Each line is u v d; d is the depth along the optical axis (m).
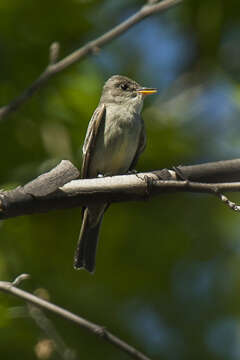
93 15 12.19
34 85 8.30
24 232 11.61
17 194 6.96
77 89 11.40
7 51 11.55
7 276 10.99
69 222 11.72
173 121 11.96
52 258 11.64
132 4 13.15
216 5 13.21
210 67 13.20
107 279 11.90
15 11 11.61
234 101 12.27
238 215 12.35
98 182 7.12
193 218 12.29
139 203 12.02
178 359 11.73
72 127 11.23
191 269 12.27
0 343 10.11
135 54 13.76
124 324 11.64
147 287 12.05
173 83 13.20
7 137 11.20
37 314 8.72
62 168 7.09
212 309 12.23
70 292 11.61
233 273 12.38
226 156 12.12
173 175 7.30
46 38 11.73
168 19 13.84
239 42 13.18
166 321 12.03
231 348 11.89
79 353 10.95
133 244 12.02
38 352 8.50
